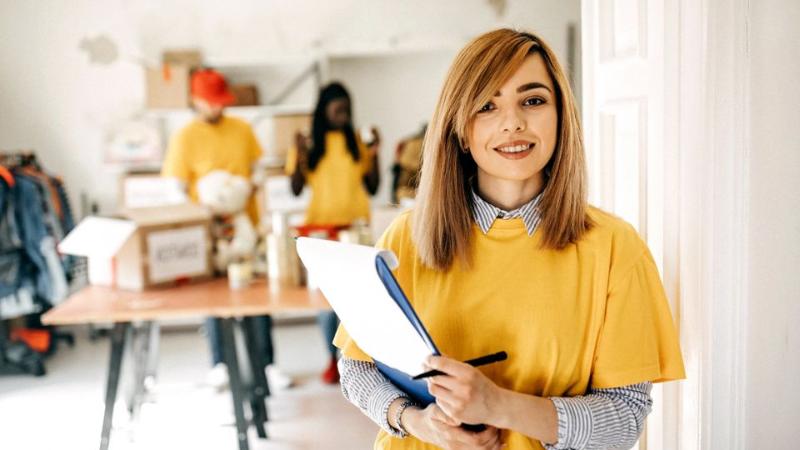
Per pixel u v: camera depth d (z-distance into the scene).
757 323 1.48
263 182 5.44
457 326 1.24
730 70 1.40
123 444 3.46
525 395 1.13
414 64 5.89
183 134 4.31
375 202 5.96
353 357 1.33
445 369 1.07
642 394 1.21
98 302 3.05
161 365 4.75
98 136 5.55
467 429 1.16
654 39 1.60
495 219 1.25
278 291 3.22
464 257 1.24
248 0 5.62
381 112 5.93
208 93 4.27
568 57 5.86
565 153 1.22
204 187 3.79
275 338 5.39
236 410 3.18
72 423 3.75
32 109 5.51
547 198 1.23
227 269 3.54
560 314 1.20
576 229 1.22
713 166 1.42
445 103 1.23
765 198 1.46
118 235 3.14
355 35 5.73
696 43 1.44
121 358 3.17
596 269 1.20
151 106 5.39
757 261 1.46
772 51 1.43
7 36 5.45
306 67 5.78
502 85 1.18
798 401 1.52
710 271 1.44
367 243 3.52
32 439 3.55
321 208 4.23
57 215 4.86
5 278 4.42
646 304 1.21
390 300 1.05
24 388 4.32
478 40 1.22
